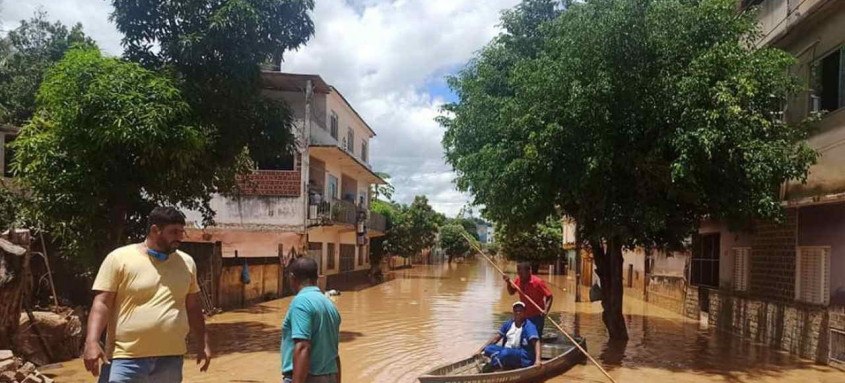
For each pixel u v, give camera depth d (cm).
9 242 876
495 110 1287
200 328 474
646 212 1095
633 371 986
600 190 1133
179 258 450
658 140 1036
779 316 1224
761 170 1000
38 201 1058
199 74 1188
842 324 1004
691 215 1209
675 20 1037
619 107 1047
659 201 1148
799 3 1219
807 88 1128
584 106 1030
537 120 1070
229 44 1167
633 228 1134
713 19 1055
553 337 1171
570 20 1082
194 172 1165
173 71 1130
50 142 1032
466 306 1959
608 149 1059
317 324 428
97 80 984
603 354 1138
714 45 1020
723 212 1116
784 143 1042
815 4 1117
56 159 1037
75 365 909
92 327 408
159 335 421
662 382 910
